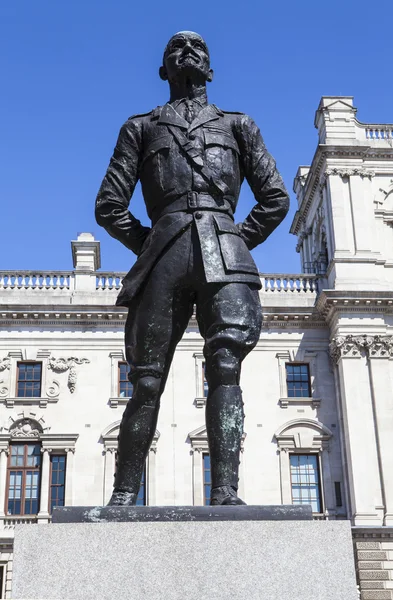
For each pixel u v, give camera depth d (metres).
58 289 40.78
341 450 38.47
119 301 6.10
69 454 37.66
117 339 40.03
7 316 39.88
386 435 37.47
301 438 38.84
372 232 42.03
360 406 38.09
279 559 4.71
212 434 5.64
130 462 5.69
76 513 4.95
